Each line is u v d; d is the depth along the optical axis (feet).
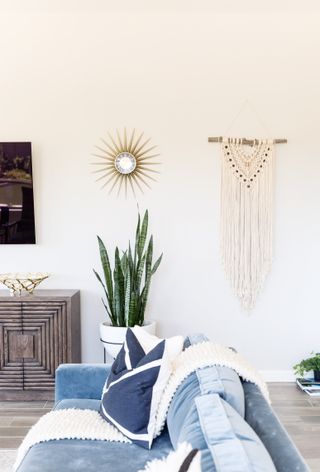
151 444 6.19
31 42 13.23
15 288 12.31
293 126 13.41
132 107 13.35
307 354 13.50
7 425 10.44
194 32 13.29
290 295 13.47
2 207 13.08
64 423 6.75
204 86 13.33
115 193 13.43
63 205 13.39
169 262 13.44
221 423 4.10
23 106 13.28
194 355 6.54
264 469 3.27
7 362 11.96
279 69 13.33
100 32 13.25
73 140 13.34
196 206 13.42
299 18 13.26
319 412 11.12
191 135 13.38
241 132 13.42
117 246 13.43
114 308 12.35
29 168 13.01
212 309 13.50
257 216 13.38
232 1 12.45
